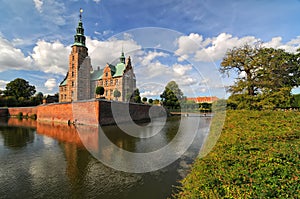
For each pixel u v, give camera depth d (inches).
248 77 544.4
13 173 234.4
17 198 174.4
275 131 164.9
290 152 114.3
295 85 803.4
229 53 581.0
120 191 185.2
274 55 546.6
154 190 185.6
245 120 218.5
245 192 92.3
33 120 1126.4
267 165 106.5
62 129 668.1
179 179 210.5
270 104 358.0
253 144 145.9
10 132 616.7
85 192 183.8
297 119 192.2
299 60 802.2
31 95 2282.2
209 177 130.5
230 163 130.8
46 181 209.6
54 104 981.2
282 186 84.8
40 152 339.0
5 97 1836.9
